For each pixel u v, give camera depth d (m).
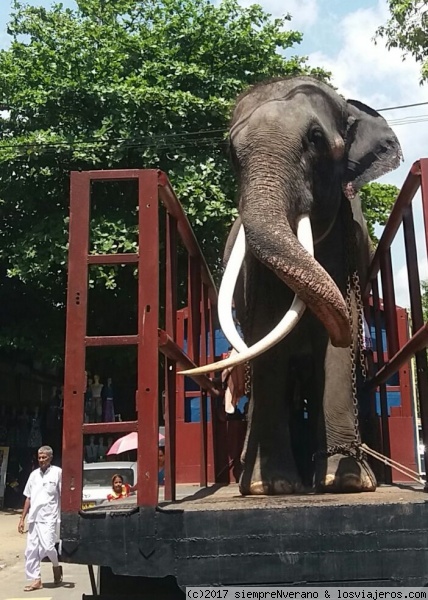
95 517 2.72
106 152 12.55
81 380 2.86
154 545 2.68
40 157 12.68
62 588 7.36
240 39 14.01
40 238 12.48
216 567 2.64
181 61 13.87
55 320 14.45
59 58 13.39
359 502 2.71
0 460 13.89
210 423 5.70
